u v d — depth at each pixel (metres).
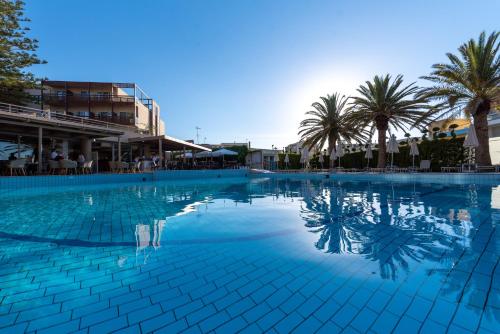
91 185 12.45
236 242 3.61
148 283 2.40
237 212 5.88
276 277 2.50
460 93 13.84
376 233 3.92
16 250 3.33
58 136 15.84
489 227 4.09
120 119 24.88
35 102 22.08
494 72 12.91
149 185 12.83
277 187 11.77
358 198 7.73
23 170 12.25
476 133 14.07
